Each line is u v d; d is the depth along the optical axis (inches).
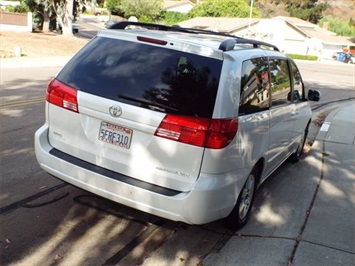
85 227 154.4
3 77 516.1
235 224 157.8
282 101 191.2
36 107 351.3
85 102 143.1
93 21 2645.2
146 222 162.6
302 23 2362.2
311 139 332.8
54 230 150.0
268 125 166.9
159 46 141.9
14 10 1411.2
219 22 2154.3
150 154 133.9
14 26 1284.4
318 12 3937.0
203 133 128.1
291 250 149.3
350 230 167.9
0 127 278.2
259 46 190.7
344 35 3523.6
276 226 167.8
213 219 136.6
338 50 2422.5
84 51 155.7
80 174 144.4
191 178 131.2
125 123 135.4
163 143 131.0
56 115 153.0
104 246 143.3
